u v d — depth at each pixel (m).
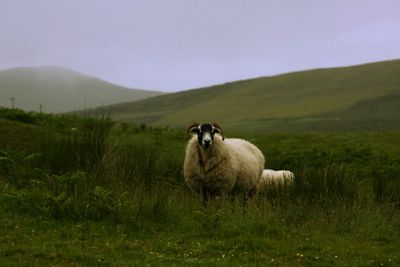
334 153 28.16
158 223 11.97
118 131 28.89
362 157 27.61
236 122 115.31
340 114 111.94
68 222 11.41
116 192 13.43
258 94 157.75
